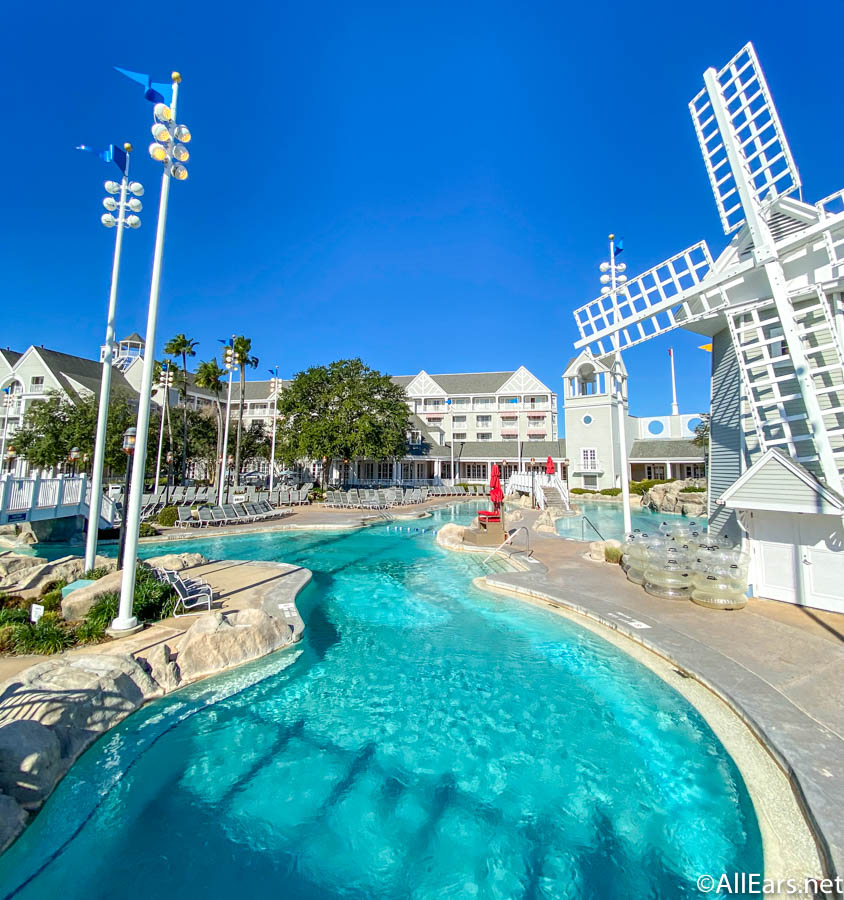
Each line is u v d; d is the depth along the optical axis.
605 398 49.44
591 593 11.45
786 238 10.45
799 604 10.19
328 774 5.46
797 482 9.68
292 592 11.55
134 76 8.07
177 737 6.10
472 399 70.56
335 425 42.56
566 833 4.59
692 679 7.07
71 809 4.82
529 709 6.76
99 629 8.24
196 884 4.04
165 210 8.50
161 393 47.50
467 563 16.92
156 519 24.61
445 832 4.63
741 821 4.62
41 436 36.25
